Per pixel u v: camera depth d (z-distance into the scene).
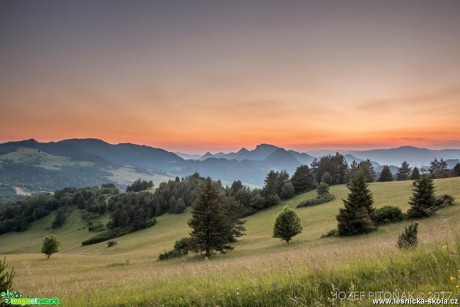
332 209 85.25
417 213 50.53
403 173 146.12
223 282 8.79
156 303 8.02
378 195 81.06
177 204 151.00
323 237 55.81
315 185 132.12
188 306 7.68
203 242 52.72
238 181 160.88
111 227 153.00
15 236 180.75
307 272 8.09
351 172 133.38
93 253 102.44
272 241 63.75
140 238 117.75
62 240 152.25
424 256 7.87
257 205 119.81
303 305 6.41
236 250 57.38
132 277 16.58
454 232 10.22
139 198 177.00
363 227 49.97
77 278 29.34
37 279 30.17
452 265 6.94
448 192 64.12
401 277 6.91
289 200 123.19
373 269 7.67
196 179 195.12
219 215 53.59
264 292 7.42
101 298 9.50
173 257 56.88
